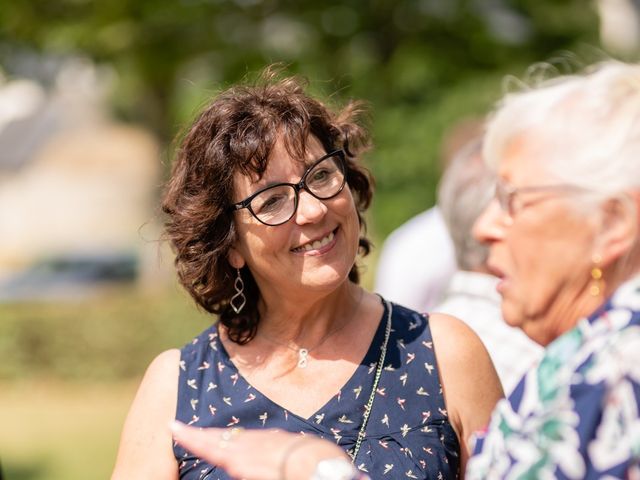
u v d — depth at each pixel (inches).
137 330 668.7
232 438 111.5
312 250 143.9
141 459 146.0
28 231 2080.5
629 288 101.3
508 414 103.7
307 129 143.9
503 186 108.8
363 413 142.9
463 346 148.4
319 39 716.0
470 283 187.5
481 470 104.3
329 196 142.9
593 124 103.2
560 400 98.4
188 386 149.0
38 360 669.9
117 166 2096.5
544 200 104.0
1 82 748.6
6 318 666.8
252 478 108.7
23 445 520.7
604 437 95.7
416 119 669.9
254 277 151.3
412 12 719.1
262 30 725.9
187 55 719.7
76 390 651.5
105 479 453.1
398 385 144.9
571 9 737.6
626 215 100.7
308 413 143.5
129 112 1061.8
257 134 142.6
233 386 147.9
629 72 106.1
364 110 161.8
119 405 610.9
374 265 588.1
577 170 102.2
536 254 105.8
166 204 151.7
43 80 765.9
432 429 142.1
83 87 834.8
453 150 278.8
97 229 2095.2
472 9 724.7
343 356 148.0
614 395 96.5
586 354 99.7
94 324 668.1
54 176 2111.2
